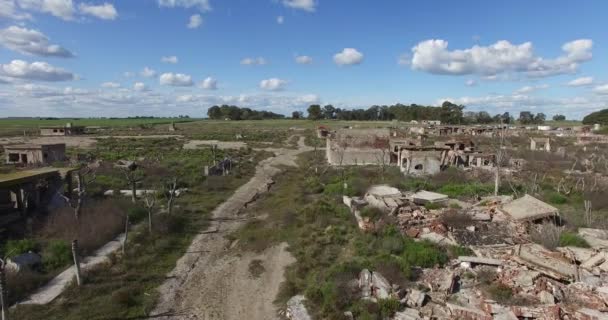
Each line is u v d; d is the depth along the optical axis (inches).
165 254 908.0
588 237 876.0
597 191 1352.1
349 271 718.5
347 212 1162.6
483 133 4264.3
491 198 1219.2
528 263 702.5
